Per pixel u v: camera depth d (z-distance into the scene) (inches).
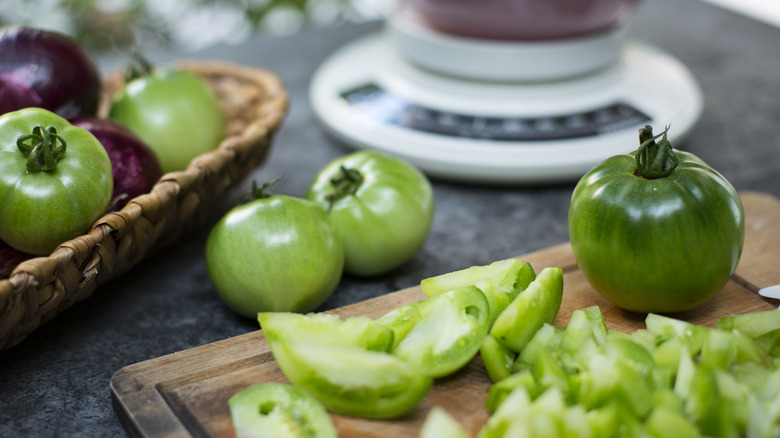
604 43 35.7
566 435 24.2
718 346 25.6
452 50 35.3
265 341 27.8
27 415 27.1
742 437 24.8
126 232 27.9
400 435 25.6
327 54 45.8
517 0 34.6
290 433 25.1
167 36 59.0
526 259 30.4
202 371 27.0
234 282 28.4
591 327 27.2
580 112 34.9
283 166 36.4
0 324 25.8
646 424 24.5
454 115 35.0
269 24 59.2
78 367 28.4
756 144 37.0
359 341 26.3
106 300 30.5
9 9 54.7
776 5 56.3
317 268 28.5
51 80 30.4
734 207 27.2
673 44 45.9
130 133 30.0
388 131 34.7
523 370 26.4
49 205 27.0
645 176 27.4
